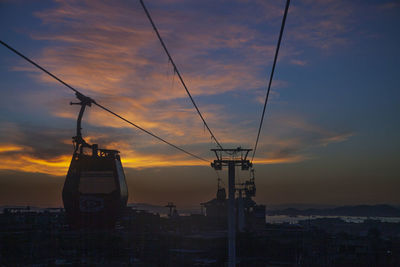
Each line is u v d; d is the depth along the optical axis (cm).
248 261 7025
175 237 7538
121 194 3669
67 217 3691
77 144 3641
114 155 3766
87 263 3503
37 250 3641
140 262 4481
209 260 6556
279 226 12900
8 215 4784
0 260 3272
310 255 7031
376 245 7338
